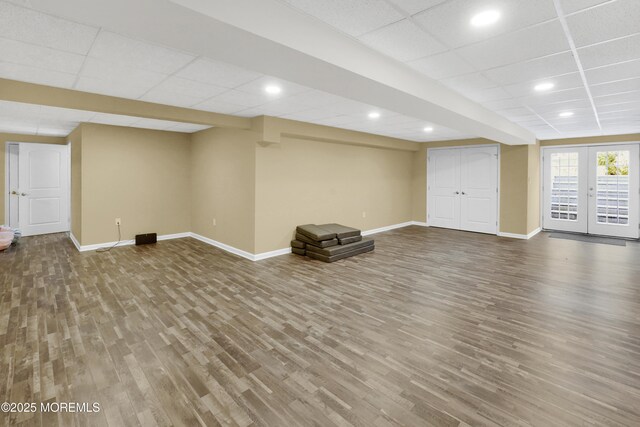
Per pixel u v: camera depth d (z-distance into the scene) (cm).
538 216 757
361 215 706
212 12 152
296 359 235
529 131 629
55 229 703
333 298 350
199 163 641
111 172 578
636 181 657
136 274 428
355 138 617
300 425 173
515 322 292
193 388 202
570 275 428
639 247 591
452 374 217
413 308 325
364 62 236
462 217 780
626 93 358
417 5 182
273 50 190
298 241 541
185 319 298
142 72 279
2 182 662
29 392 197
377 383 208
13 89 298
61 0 135
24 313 307
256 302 338
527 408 184
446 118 386
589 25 206
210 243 612
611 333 270
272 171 519
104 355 238
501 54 252
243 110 430
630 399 191
